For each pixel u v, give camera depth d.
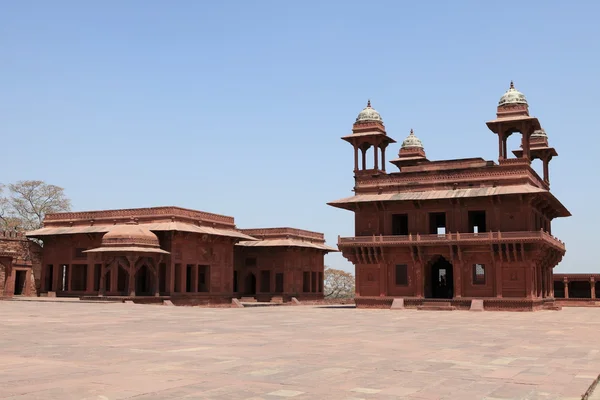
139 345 17.20
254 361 14.03
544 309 47.12
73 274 57.59
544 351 17.19
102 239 50.19
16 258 58.66
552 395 10.41
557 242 50.25
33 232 58.53
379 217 49.88
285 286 67.44
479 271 46.25
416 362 14.31
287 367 13.13
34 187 75.06
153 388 10.44
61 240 58.19
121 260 48.72
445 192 47.25
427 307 46.22
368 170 52.34
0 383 10.75
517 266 44.56
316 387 10.78
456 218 47.00
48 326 23.83
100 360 13.91
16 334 20.28
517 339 21.08
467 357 15.48
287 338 20.33
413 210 48.59
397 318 34.09
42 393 9.87
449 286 54.25
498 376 12.34
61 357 14.36
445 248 47.03
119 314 32.34
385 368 13.23
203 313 35.81
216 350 16.23
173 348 16.55
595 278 62.28
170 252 52.72
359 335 22.02
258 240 65.31
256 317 33.59
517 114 46.31
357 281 50.03
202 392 10.16
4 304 40.56
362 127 53.12
